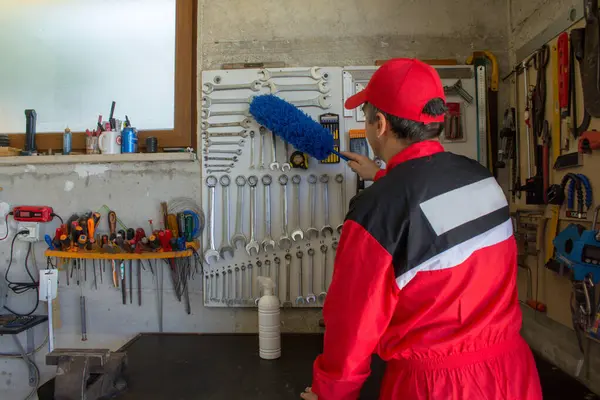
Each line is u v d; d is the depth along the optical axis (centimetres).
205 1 187
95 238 184
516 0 175
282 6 185
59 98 194
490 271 90
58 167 188
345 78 178
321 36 184
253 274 179
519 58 171
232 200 180
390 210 85
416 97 91
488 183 93
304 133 154
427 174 88
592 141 122
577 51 128
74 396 124
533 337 164
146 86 192
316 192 178
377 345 96
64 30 193
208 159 180
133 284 186
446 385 88
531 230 158
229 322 184
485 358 90
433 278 85
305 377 142
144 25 192
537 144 154
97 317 187
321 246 177
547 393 128
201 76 184
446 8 182
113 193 186
